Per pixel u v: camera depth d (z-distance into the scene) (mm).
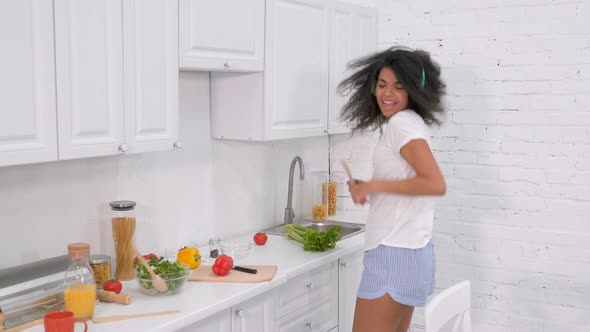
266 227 3420
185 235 2873
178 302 2150
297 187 3682
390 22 3697
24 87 1793
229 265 2447
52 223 2266
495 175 3492
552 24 3297
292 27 2965
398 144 2268
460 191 3578
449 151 3580
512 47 3391
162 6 2244
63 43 1893
